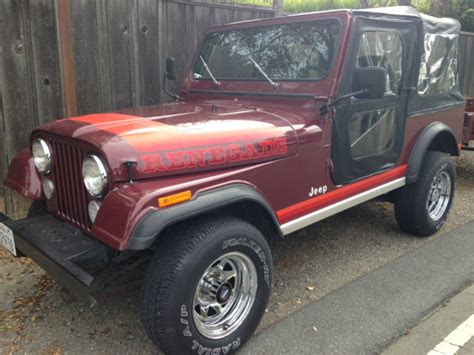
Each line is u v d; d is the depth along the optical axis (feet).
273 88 10.82
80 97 13.92
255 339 8.77
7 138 13.02
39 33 12.89
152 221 6.82
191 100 12.68
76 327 9.16
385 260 12.26
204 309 7.98
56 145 8.59
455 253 12.63
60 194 8.80
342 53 9.86
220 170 8.16
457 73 14.74
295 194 9.50
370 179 11.39
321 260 12.22
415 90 12.30
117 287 8.57
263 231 9.48
